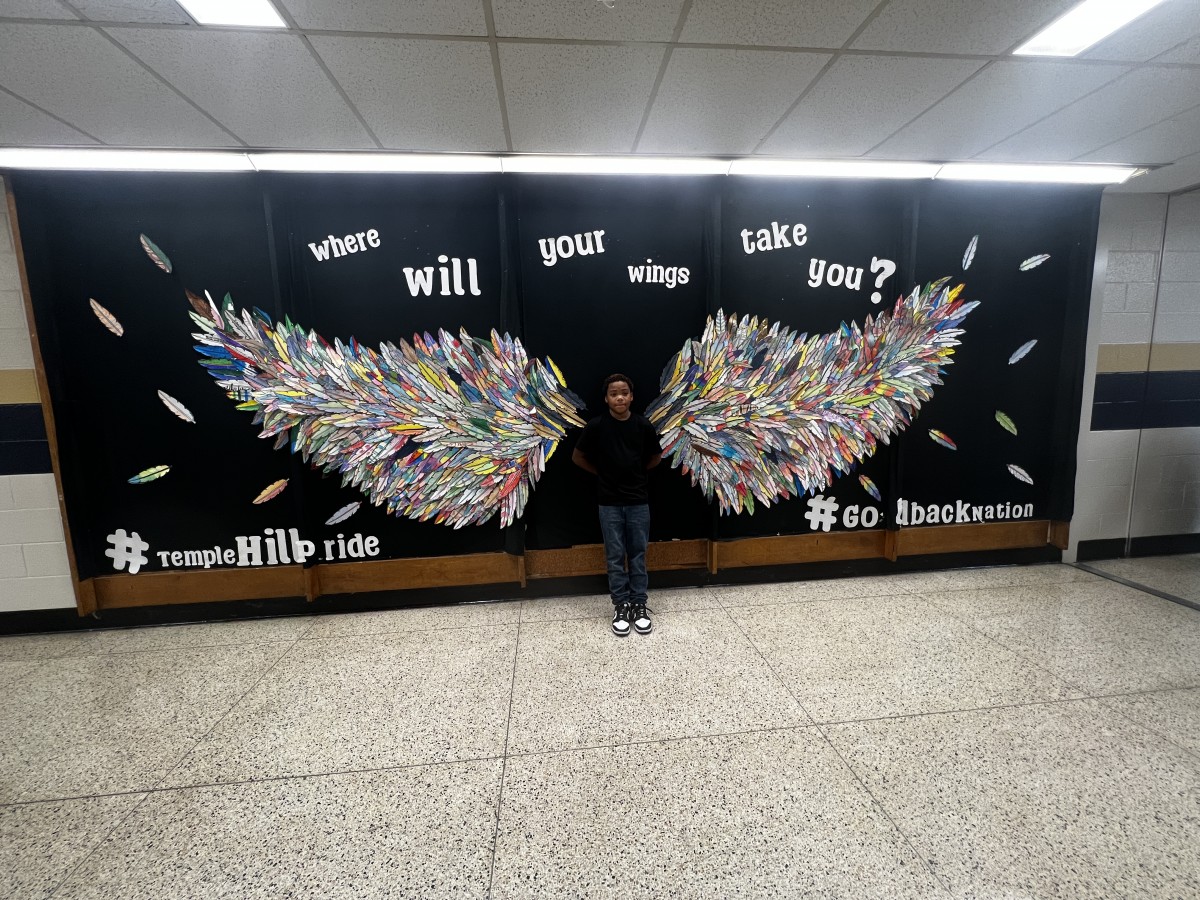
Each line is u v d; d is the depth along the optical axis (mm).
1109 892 1415
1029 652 2660
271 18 1742
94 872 1556
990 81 2230
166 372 3068
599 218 3213
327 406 3174
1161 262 3662
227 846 1636
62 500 3029
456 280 3170
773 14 1787
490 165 2979
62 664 2756
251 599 3260
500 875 1510
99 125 2418
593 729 2137
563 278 3229
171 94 2180
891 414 3559
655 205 3236
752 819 1677
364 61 1997
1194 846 1553
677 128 2602
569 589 3469
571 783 1850
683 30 1867
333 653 2818
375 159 2859
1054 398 3717
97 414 3053
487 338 3227
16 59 1908
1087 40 1957
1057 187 3508
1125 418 3775
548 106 2359
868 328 3467
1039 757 1927
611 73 2121
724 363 3373
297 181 3010
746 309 3354
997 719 2143
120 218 2945
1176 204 3619
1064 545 3830
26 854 1621
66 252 2934
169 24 1753
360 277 3119
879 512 3658
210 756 2041
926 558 3750
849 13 1793
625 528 3084
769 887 1449
